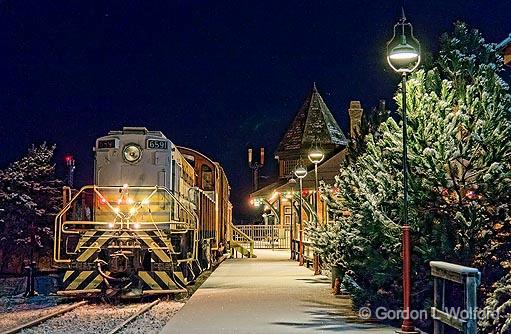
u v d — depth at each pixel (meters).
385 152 12.84
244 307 14.27
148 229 17.33
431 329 12.43
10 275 31.58
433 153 11.27
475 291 8.15
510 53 14.54
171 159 18.86
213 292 17.42
